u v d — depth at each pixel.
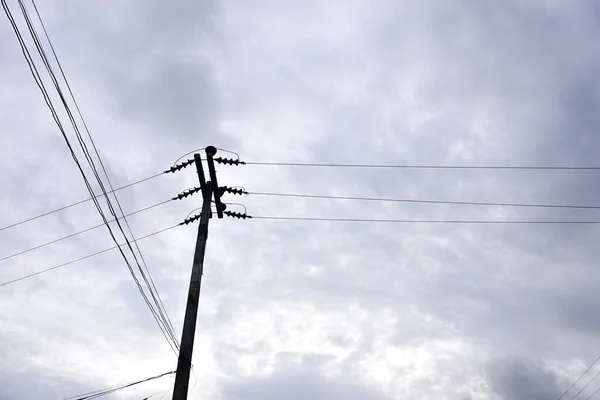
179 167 15.02
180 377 11.65
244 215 15.84
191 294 13.04
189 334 12.32
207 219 14.48
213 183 15.28
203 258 13.80
